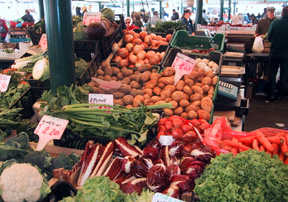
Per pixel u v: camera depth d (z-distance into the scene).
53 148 2.35
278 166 1.54
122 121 2.37
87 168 1.93
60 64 2.72
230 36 7.71
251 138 2.30
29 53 4.16
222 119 2.44
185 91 2.97
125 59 3.77
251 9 30.28
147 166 1.82
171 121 2.42
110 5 23.38
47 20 2.62
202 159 1.94
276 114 6.40
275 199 1.41
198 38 4.88
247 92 7.20
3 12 22.84
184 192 1.67
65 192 1.67
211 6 31.00
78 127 2.35
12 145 2.00
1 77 3.40
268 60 7.33
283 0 25.22
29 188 1.59
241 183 1.46
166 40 4.57
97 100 2.54
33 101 3.26
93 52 3.53
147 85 3.09
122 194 1.47
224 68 4.38
